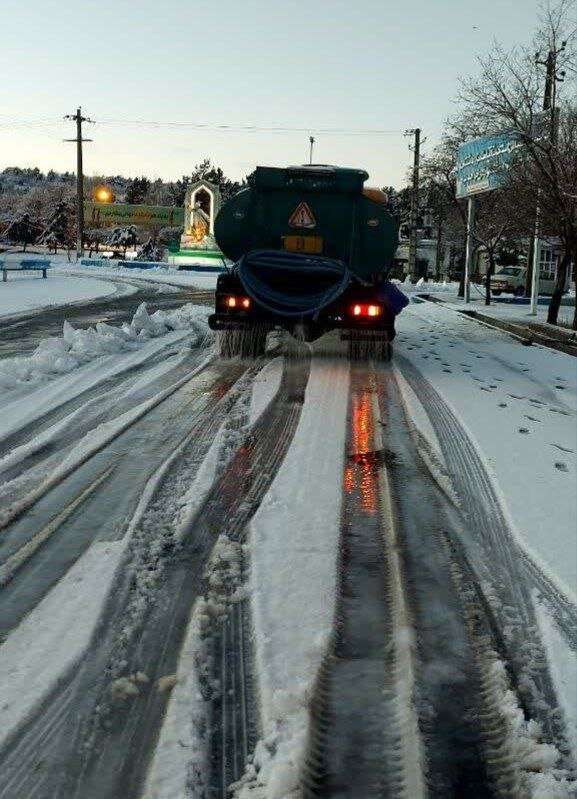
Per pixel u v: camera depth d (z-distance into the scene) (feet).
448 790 6.79
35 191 408.87
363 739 7.41
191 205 168.66
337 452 17.52
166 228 246.47
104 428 19.40
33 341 37.40
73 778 6.86
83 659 8.71
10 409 21.66
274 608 9.93
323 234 32.63
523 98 52.90
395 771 6.98
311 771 6.95
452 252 195.42
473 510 14.03
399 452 17.70
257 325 31.14
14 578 10.73
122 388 25.16
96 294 80.64
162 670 8.54
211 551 11.76
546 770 7.09
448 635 9.48
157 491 14.55
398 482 15.44
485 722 7.75
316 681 8.30
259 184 32.04
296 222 32.50
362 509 13.85
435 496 14.67
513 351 39.45
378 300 30.53
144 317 43.01
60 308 60.49
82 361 31.01
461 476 16.02
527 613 10.18
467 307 78.02
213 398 23.61
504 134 54.24
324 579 10.80
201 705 7.91
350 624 9.62
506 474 16.22
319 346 37.17
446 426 20.45
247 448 17.69
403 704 7.95
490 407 23.38
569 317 69.67
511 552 12.19
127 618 9.66
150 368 29.68
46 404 22.43
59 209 283.18
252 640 9.19
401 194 194.70
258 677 8.40
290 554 11.66
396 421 20.90
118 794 6.68
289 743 7.27
